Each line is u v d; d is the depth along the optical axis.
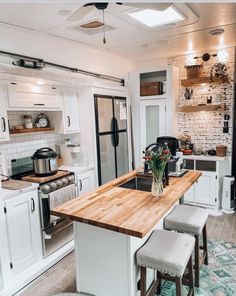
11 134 2.94
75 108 3.81
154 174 2.24
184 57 4.80
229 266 2.73
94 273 2.08
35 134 3.51
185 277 2.16
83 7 2.01
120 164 4.55
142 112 5.01
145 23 2.97
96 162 3.86
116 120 4.36
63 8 2.45
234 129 4.44
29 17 2.68
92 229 2.02
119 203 2.12
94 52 4.19
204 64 4.62
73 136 3.99
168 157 2.24
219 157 4.20
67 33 3.26
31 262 2.73
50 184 2.96
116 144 4.36
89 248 2.07
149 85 4.85
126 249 1.89
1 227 2.39
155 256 1.81
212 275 2.58
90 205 2.09
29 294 2.41
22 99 2.93
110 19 2.82
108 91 4.13
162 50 4.39
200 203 4.38
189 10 2.63
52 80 3.06
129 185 2.91
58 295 2.26
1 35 2.84
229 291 2.35
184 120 4.91
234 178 4.25
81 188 3.53
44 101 3.23
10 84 2.79
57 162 3.40
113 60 4.65
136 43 3.85
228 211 4.25
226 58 4.39
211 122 4.66
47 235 2.87
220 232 3.54
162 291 2.38
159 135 4.87
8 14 2.58
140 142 5.09
